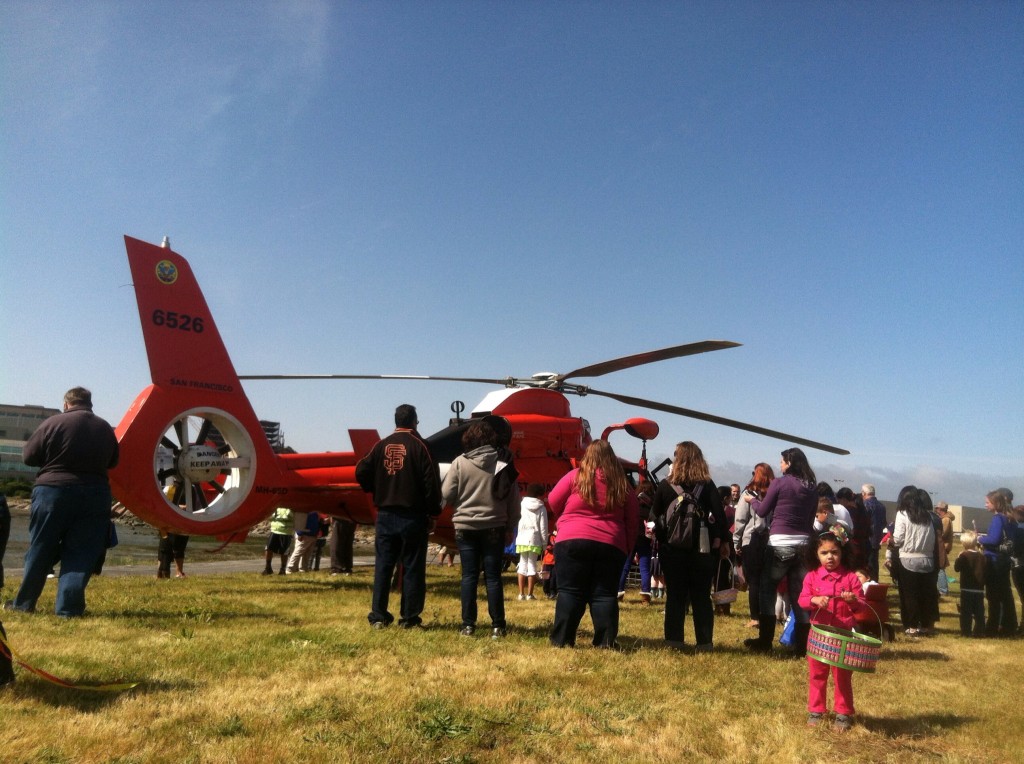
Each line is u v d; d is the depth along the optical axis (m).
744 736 4.03
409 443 6.86
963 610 8.81
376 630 6.49
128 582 10.26
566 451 11.93
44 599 7.95
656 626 7.95
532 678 4.99
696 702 4.65
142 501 8.23
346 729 3.74
